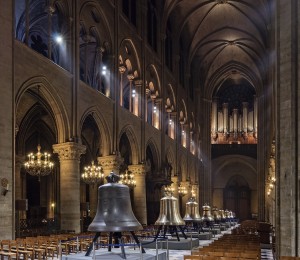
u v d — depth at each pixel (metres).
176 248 20.38
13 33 18.14
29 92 23.80
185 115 49.91
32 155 24.05
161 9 40.31
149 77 36.88
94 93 25.62
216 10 46.69
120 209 11.27
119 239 13.13
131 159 33.00
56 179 34.75
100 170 27.25
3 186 16.98
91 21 26.31
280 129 15.95
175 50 45.66
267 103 47.47
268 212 45.94
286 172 15.59
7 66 17.69
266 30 43.62
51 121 31.80
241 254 13.02
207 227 35.34
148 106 38.25
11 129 17.69
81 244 18.12
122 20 30.70
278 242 16.03
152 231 25.14
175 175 44.06
